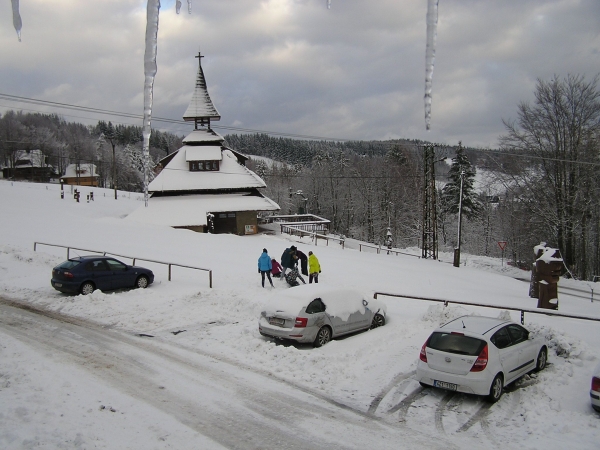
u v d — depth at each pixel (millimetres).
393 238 75500
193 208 49562
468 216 71688
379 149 159125
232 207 50219
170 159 59625
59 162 131375
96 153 140625
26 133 129750
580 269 50344
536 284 23484
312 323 12430
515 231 58438
